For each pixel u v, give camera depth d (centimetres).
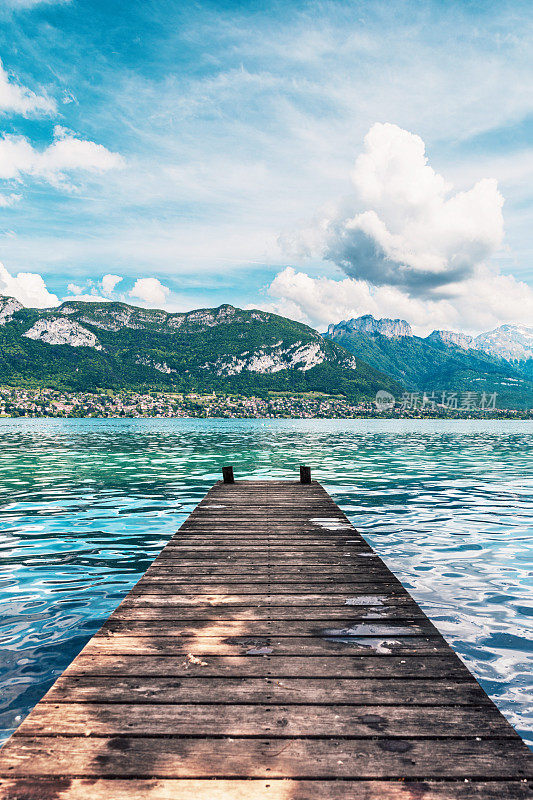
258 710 292
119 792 225
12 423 10369
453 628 550
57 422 11588
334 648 376
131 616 442
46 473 1998
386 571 579
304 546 693
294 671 339
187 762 246
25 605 613
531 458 2923
